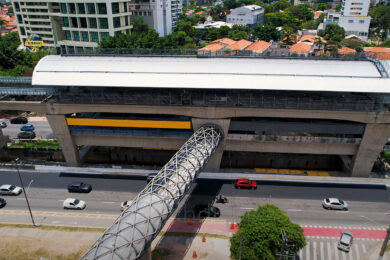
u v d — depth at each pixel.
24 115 94.44
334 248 45.84
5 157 74.00
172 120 58.97
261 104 56.03
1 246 45.59
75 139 64.31
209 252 44.56
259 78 54.41
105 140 63.97
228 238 47.06
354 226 49.81
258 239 38.91
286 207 53.69
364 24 185.12
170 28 193.12
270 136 59.53
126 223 33.91
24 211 53.22
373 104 55.06
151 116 67.12
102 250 30.80
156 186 40.72
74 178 62.25
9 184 60.19
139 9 174.00
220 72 55.78
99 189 58.75
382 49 141.38
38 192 58.09
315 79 53.94
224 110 56.47
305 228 49.22
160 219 36.34
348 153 60.25
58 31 140.62
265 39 176.88
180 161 45.72
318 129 57.72
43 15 142.50
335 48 132.75
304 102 56.09
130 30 140.50
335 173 63.56
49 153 73.25
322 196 56.53
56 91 60.97
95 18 125.94
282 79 54.16
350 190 58.06
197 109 56.78
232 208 53.31
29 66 104.88
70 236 47.59
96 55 65.00
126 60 61.84
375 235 48.06
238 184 58.22
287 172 63.88
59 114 60.12
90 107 58.91
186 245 45.72
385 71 55.09
